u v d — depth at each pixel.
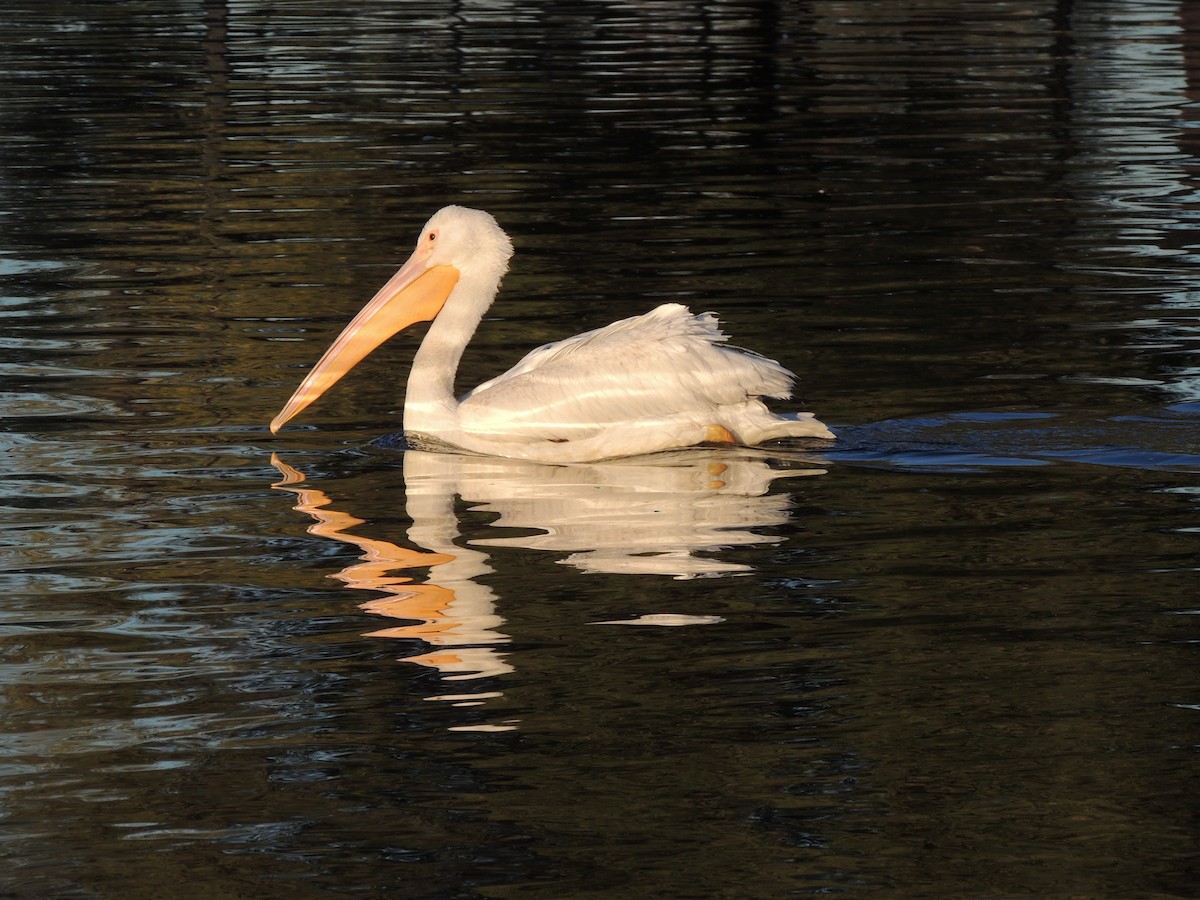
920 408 13.37
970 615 9.16
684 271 18.44
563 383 12.85
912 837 6.88
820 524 10.75
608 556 10.18
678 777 7.41
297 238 20.30
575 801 7.21
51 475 11.98
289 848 6.85
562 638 8.91
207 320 16.64
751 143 26.59
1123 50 36.50
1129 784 7.30
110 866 6.73
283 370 14.98
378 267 18.80
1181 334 15.47
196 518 11.04
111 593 9.66
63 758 7.63
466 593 9.58
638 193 22.83
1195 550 10.12
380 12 45.00
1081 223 20.58
